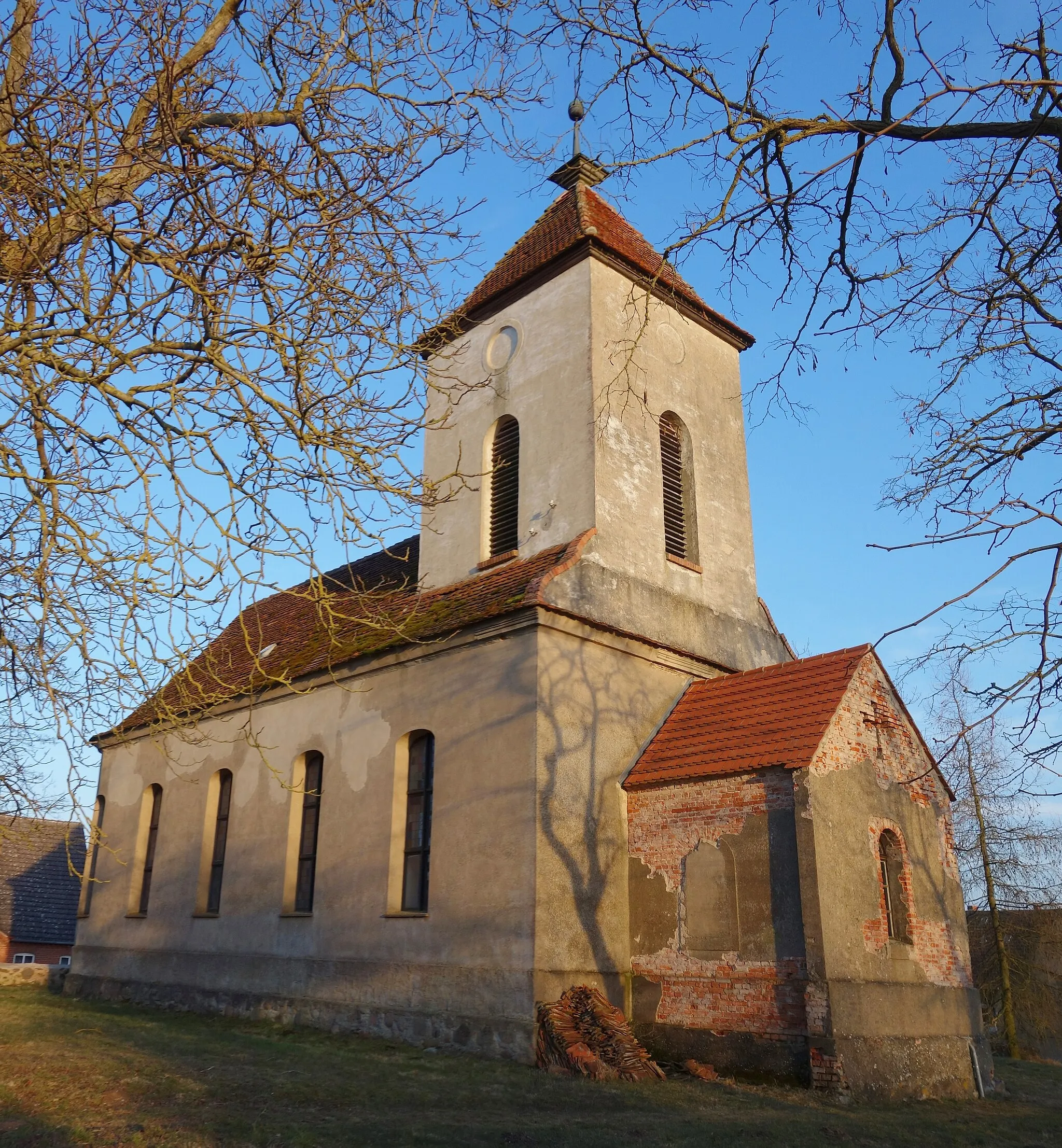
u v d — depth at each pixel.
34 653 8.58
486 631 14.78
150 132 8.83
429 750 15.52
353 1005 14.86
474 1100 9.99
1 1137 7.38
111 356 8.47
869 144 7.21
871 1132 9.62
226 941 18.16
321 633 19.02
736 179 7.79
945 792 15.46
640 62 8.19
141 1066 10.74
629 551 16.42
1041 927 26.94
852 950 12.26
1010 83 6.75
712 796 13.63
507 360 18.67
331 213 9.16
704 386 19.52
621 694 15.22
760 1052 12.05
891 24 7.14
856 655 14.42
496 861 13.54
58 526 8.19
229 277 8.82
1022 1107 12.97
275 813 18.02
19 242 8.05
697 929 13.28
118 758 24.05
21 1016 16.06
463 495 18.64
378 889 15.20
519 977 12.66
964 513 7.30
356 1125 8.48
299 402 8.96
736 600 18.52
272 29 9.07
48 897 36.97
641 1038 13.34
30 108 8.07
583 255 17.78
